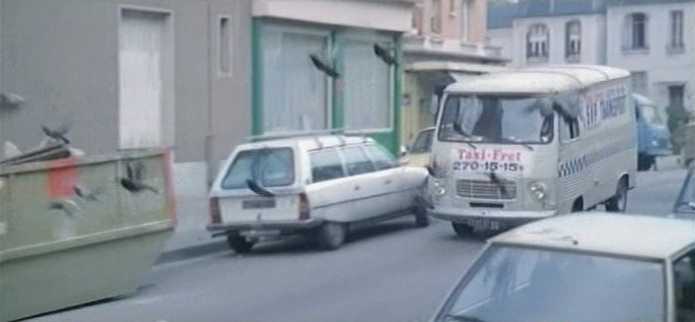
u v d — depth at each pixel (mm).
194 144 31812
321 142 23719
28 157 17703
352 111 38844
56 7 27422
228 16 32750
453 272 20641
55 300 17266
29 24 26766
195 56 31781
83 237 17500
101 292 18031
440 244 24250
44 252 16906
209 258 23219
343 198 23672
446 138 24516
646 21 84812
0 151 25625
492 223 24031
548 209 23766
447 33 52531
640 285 9359
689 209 17344
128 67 29859
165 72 30984
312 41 36594
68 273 17406
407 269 21078
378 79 40469
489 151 24047
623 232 10141
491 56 56500
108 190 17922
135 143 30156
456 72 48688
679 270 9555
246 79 33562
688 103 82938
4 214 16344
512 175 23812
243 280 20297
